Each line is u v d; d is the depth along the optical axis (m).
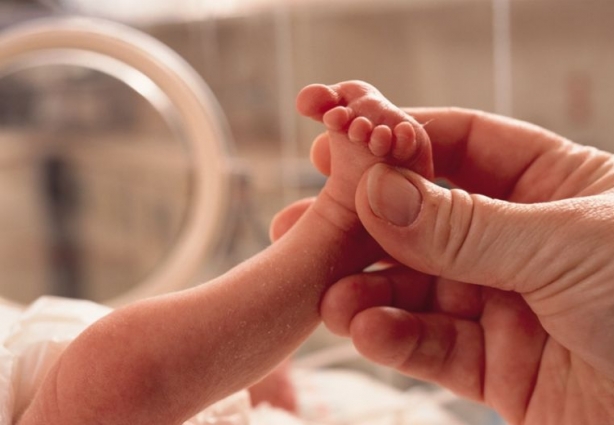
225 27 0.62
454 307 0.32
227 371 0.26
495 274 0.28
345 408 0.43
